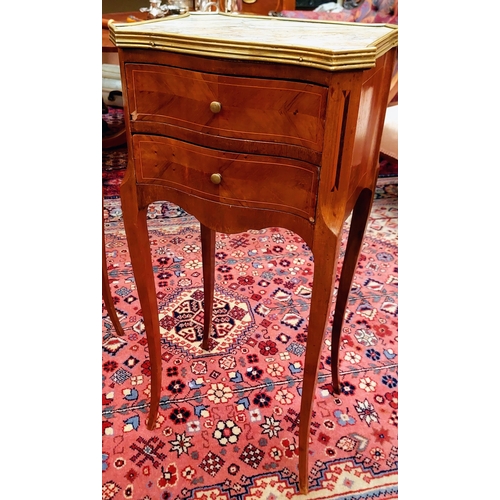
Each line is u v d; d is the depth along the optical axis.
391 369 1.22
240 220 0.76
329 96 0.61
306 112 0.64
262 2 2.23
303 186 0.69
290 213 0.72
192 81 0.67
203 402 1.11
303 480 0.90
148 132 0.75
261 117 0.66
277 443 1.02
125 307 1.42
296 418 1.08
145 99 0.73
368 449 1.00
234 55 0.62
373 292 1.53
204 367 1.21
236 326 1.36
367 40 0.70
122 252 1.70
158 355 0.98
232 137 0.69
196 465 0.97
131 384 1.16
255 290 1.52
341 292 1.03
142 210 0.84
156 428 1.04
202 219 0.79
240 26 0.83
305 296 1.50
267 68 0.63
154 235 1.83
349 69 0.59
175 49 0.65
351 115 0.63
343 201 0.69
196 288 1.52
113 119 2.78
